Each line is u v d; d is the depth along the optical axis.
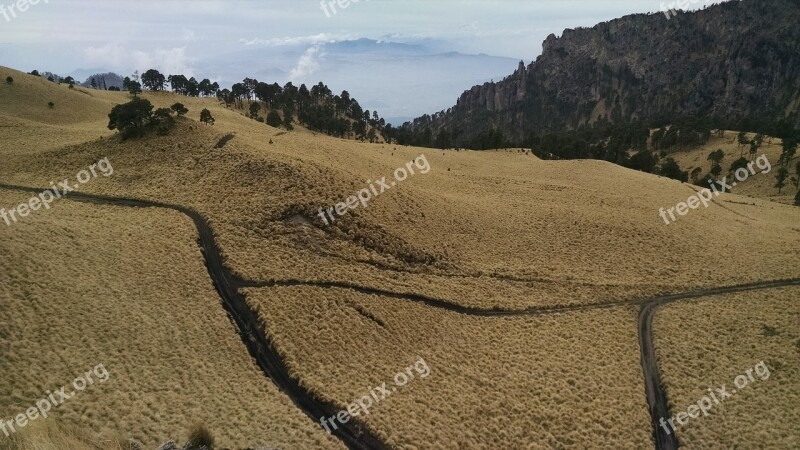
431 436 32.38
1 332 30.67
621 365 42.75
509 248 61.06
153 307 38.12
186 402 29.94
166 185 58.88
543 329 46.75
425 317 45.50
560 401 37.97
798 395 39.91
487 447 32.72
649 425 36.69
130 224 49.47
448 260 55.34
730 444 35.03
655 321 49.31
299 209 54.75
